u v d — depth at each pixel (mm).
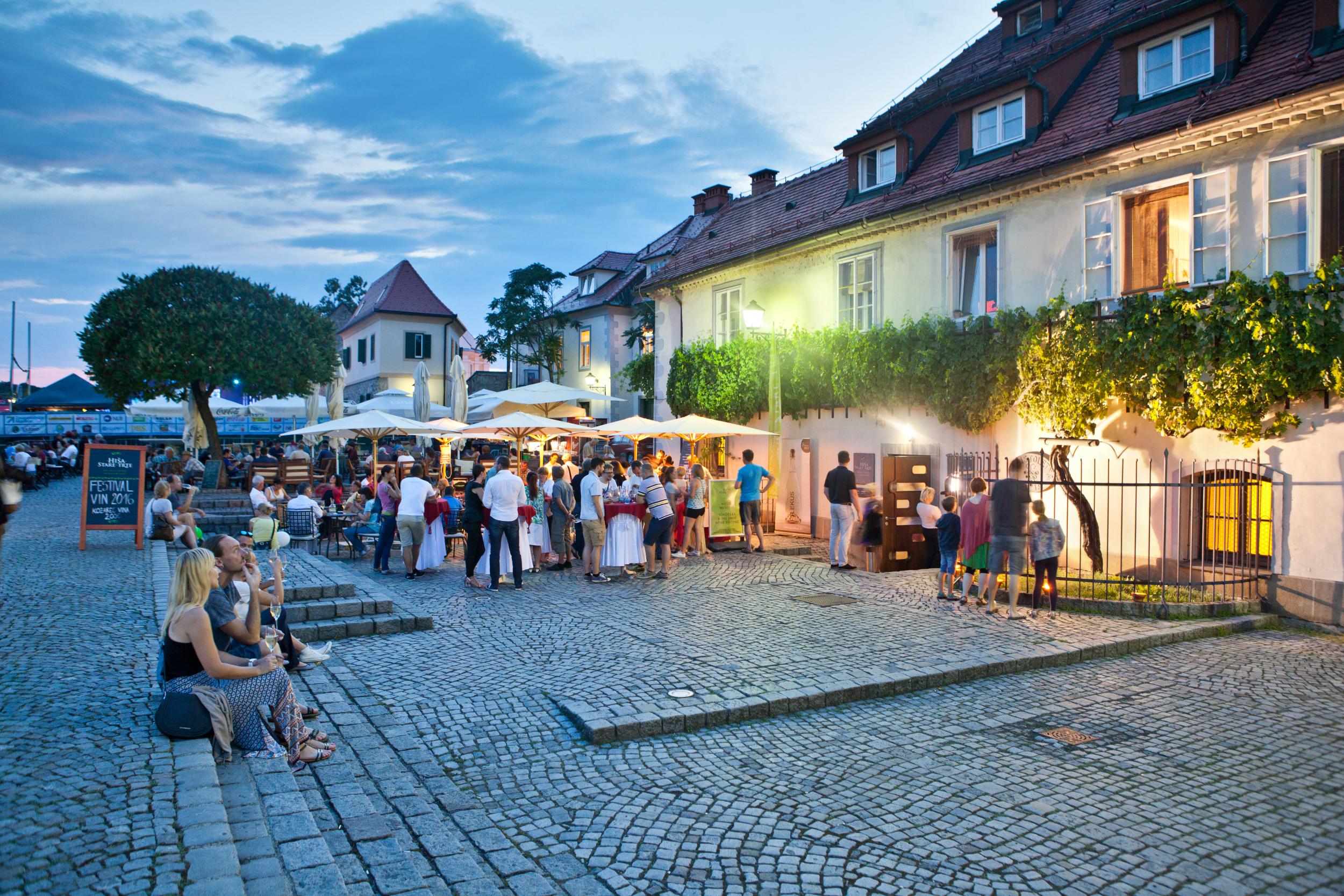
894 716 6957
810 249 19703
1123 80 13523
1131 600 10820
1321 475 10320
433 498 13664
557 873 4387
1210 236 11758
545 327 42344
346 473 26906
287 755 5434
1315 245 10578
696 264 24062
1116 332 12258
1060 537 10586
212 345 21797
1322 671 8188
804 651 8625
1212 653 8977
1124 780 5527
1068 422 13062
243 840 3986
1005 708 7137
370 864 4137
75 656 7336
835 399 18344
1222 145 11594
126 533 16422
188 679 5238
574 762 5941
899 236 17297
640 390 29938
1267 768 5691
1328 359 9961
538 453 23516
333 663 8195
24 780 4457
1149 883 4223
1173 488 12039
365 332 50031
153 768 4656
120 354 21734
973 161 16250
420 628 9672
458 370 22078
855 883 4266
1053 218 14070
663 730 6531
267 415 27922
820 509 19359
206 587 5340
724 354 21500
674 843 4723
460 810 5105
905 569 15391
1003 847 4625
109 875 3428
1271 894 4105
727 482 17234
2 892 3252
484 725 6613
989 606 10648
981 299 15719
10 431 34000
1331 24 10930
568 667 8086
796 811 5137
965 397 14906
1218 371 10938
